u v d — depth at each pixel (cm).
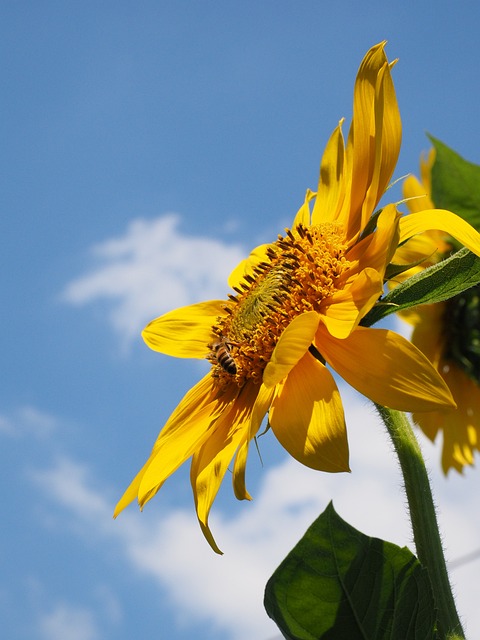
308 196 53
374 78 47
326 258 49
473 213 56
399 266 45
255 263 55
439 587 43
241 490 44
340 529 42
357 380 43
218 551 45
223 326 53
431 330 67
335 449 43
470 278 44
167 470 48
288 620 42
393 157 46
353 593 42
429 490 45
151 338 54
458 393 66
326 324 46
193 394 52
